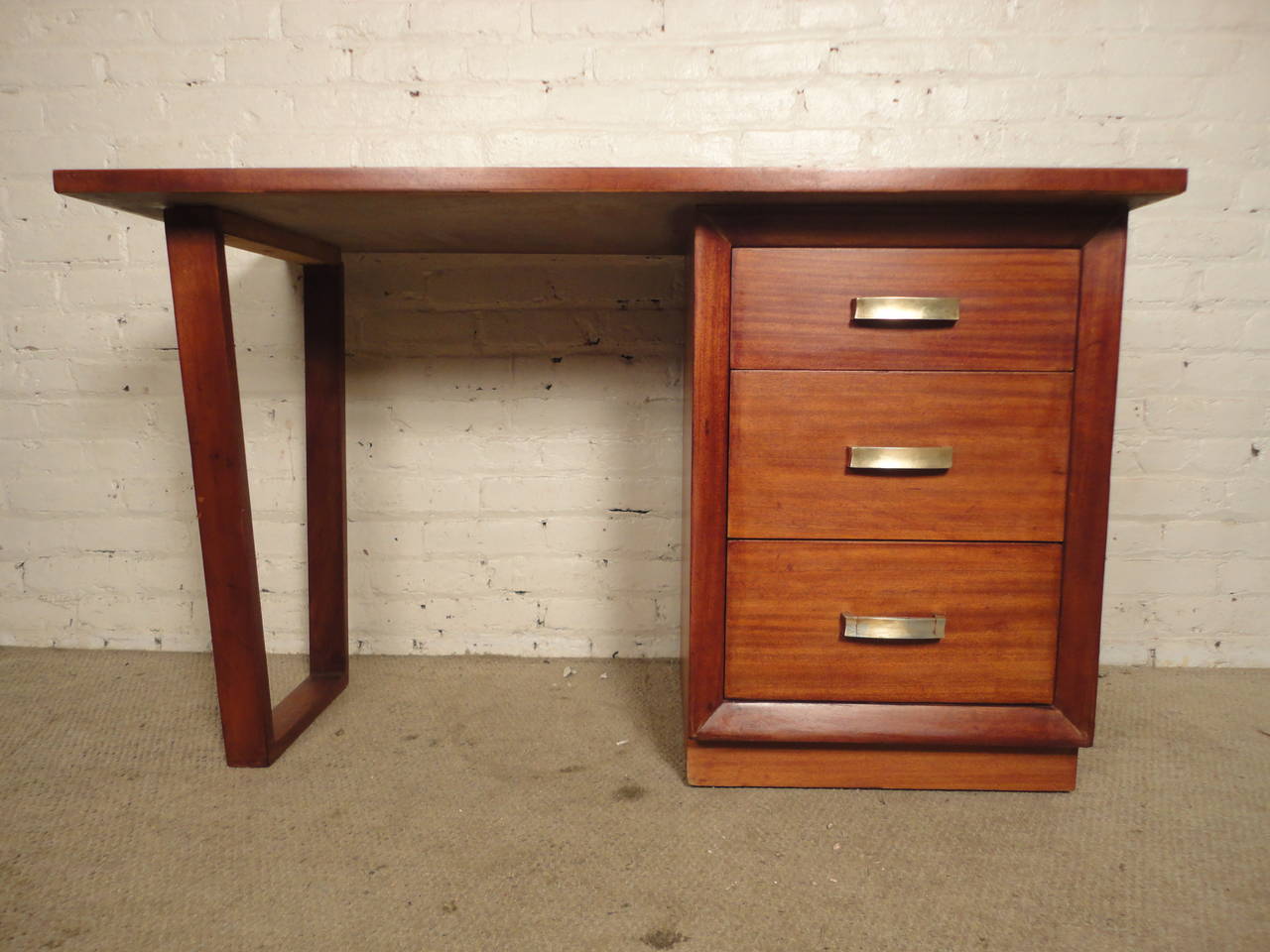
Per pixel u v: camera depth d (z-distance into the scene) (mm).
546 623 1459
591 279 1391
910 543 948
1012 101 1318
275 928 736
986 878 818
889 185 823
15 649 1479
